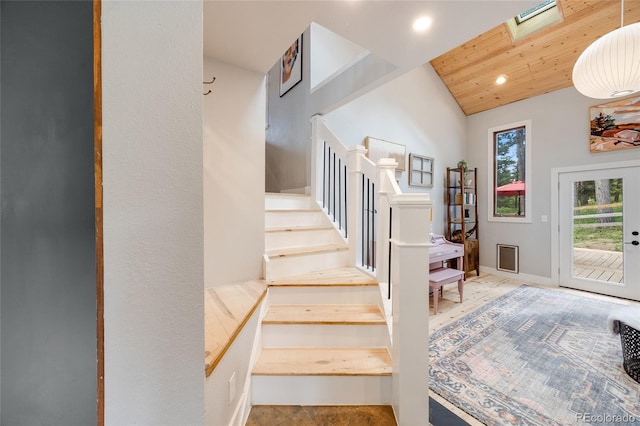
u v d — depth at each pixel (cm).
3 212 41
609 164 365
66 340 42
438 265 351
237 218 193
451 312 306
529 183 438
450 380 183
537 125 431
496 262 477
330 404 147
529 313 302
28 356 42
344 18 163
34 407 42
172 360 49
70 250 41
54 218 41
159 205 47
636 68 154
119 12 43
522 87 427
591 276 380
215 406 103
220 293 173
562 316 294
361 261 252
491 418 150
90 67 41
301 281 200
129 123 44
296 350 167
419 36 180
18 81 41
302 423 135
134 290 45
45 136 41
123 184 43
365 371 148
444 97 486
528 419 149
